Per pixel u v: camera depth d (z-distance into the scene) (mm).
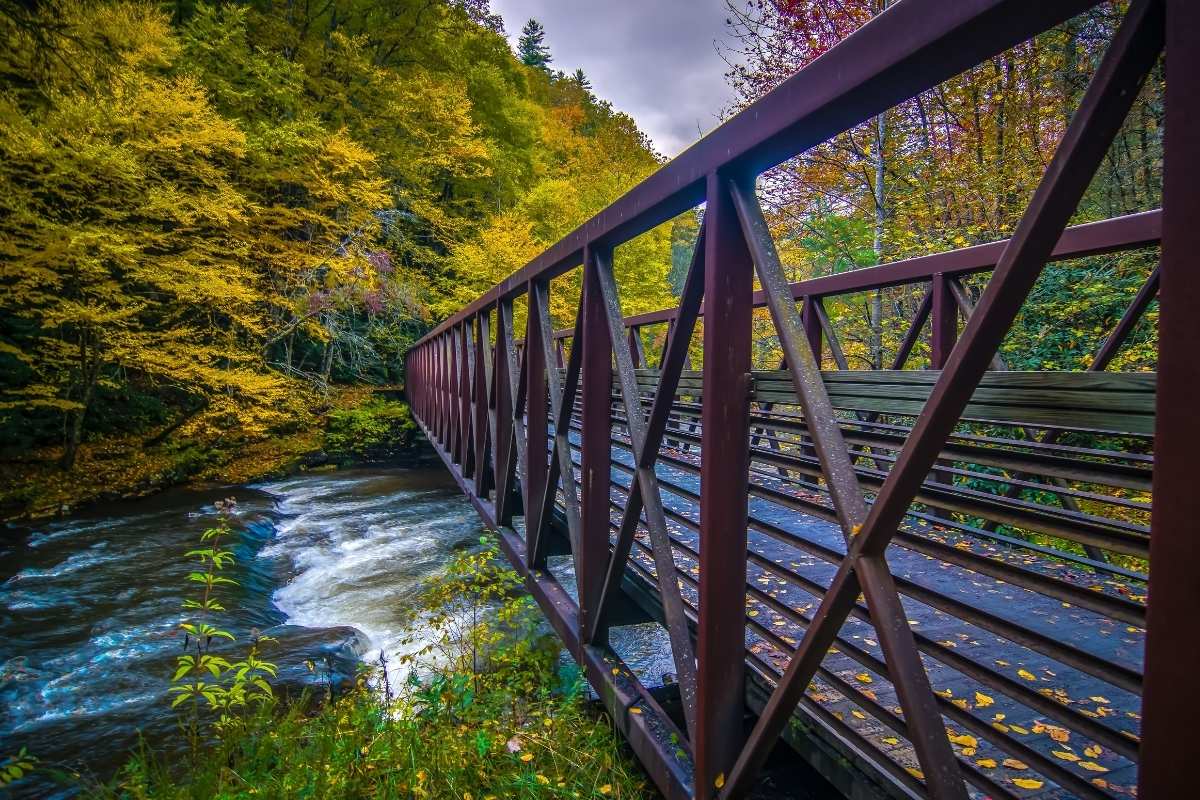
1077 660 765
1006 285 628
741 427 1121
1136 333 4035
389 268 12086
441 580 4473
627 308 16750
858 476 1155
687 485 3402
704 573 1134
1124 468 750
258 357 10102
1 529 6301
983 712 1289
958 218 6453
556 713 2139
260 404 10320
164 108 7270
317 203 11375
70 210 7125
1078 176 576
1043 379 899
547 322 2398
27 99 6617
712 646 1153
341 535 6852
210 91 10477
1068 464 835
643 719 1590
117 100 6891
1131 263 4039
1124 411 780
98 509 7211
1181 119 441
